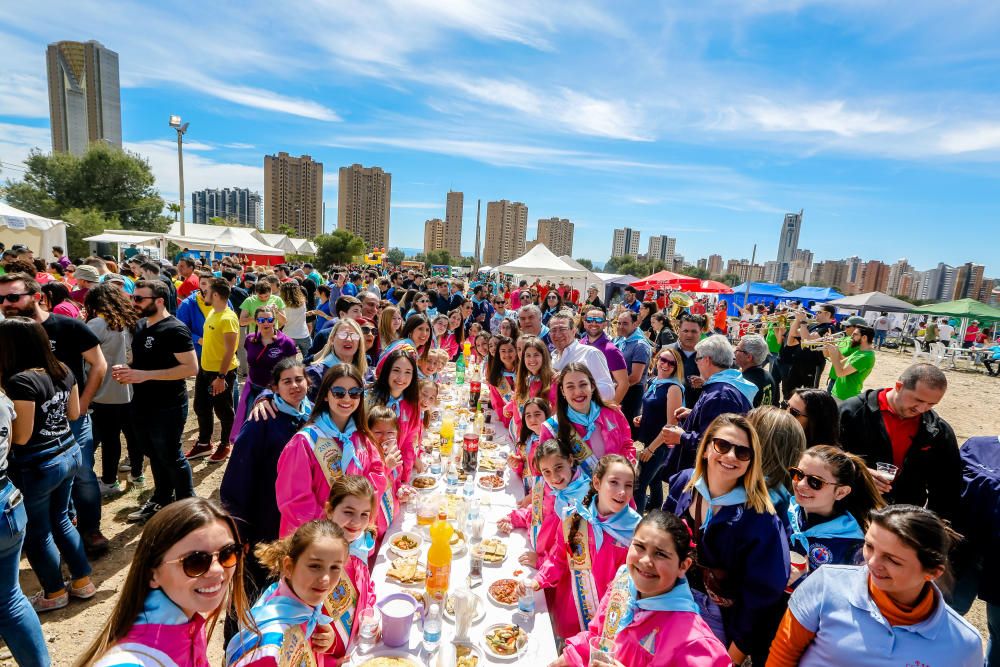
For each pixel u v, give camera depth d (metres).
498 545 2.64
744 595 1.97
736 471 1.99
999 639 2.57
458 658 1.87
